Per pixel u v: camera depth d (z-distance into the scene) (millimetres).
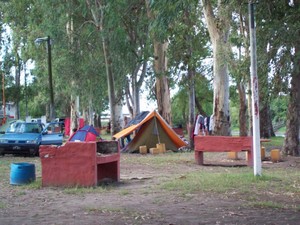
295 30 11406
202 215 7637
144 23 26000
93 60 30453
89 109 48844
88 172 10922
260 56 12867
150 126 23484
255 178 11602
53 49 32406
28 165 11664
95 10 26969
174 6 12000
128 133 23344
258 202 8680
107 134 48719
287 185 10773
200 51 30312
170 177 12703
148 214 7746
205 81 38844
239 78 17141
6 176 13367
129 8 25781
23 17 36344
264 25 12188
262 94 14938
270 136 35938
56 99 54000
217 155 20188
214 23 21422
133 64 28766
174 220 7277
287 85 14211
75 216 7684
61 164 11023
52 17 28828
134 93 32406
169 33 23891
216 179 11555
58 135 21547
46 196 9758
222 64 20875
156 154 21734
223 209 8094
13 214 7938
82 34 29297
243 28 22734
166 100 27469
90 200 9188
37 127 21688
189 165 16250
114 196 9609
